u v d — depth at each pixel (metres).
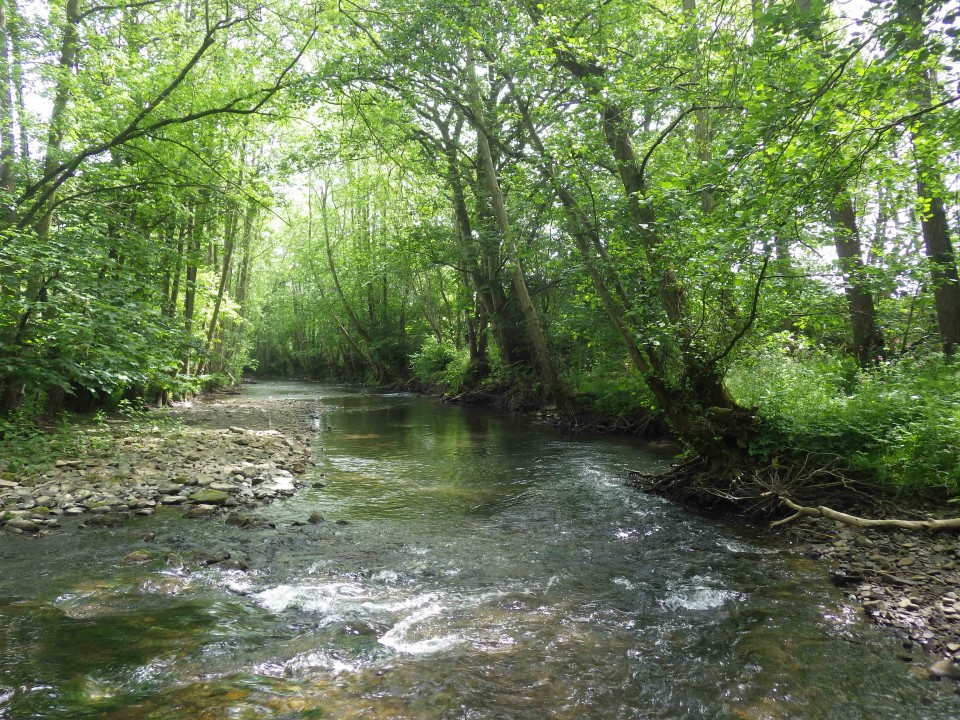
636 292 9.69
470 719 3.49
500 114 12.80
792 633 4.65
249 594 5.39
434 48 13.95
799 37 5.50
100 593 5.29
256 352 72.38
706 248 8.27
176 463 10.91
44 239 11.79
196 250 18.05
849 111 6.36
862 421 8.05
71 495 8.43
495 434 16.70
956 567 5.61
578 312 16.52
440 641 4.52
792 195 6.49
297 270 47.78
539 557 6.52
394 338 42.06
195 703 3.58
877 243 12.81
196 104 13.44
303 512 8.30
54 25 12.04
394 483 10.27
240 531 7.30
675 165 10.91
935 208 11.33
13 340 10.70
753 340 9.14
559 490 9.73
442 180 23.02
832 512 6.95
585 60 10.51
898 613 4.91
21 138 12.02
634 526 7.72
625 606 5.21
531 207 17.41
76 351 10.74
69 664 4.00
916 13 5.10
